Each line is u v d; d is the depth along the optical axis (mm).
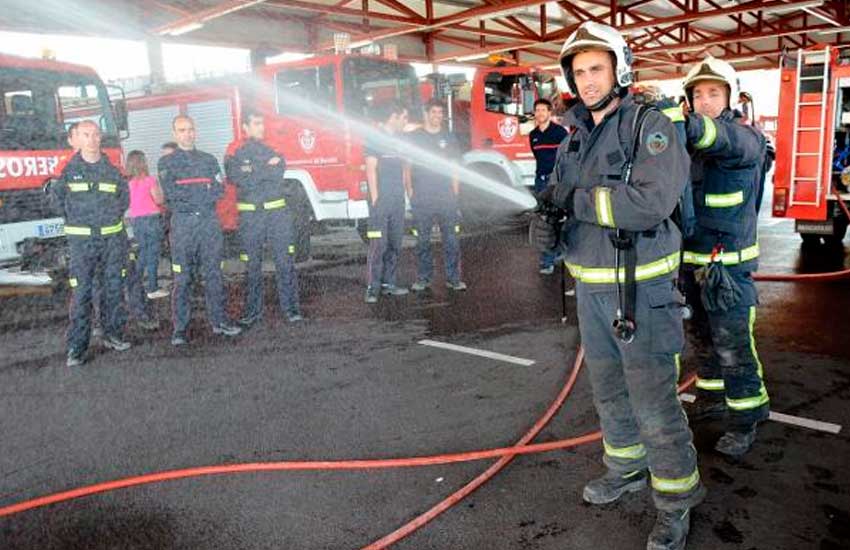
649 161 1976
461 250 8469
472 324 5059
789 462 2785
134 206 6227
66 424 3430
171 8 12906
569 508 2500
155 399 3746
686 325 4746
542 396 3592
